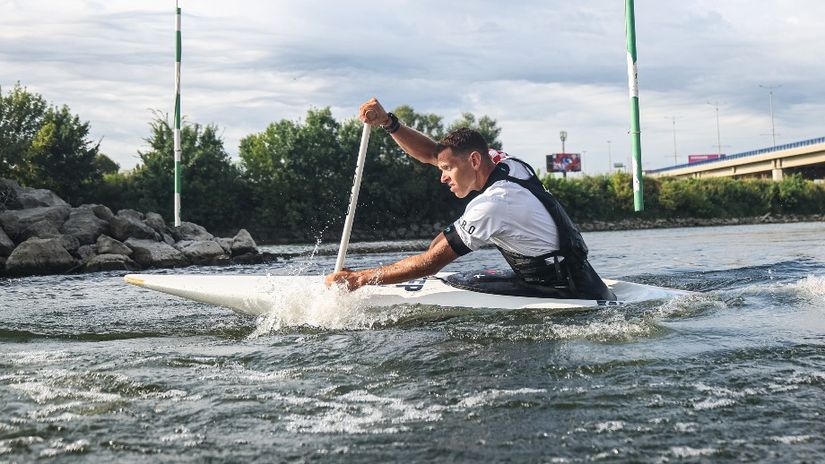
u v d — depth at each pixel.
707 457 1.65
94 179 34.16
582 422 1.92
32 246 11.34
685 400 2.08
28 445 1.84
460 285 4.05
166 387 2.42
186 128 35.78
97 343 3.40
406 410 2.09
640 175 10.26
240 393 2.33
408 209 41.66
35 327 3.99
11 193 17.34
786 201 54.16
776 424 1.86
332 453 1.75
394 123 4.55
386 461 1.68
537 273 3.78
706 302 3.90
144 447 1.82
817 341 2.80
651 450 1.70
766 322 3.28
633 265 7.77
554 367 2.50
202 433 1.92
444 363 2.64
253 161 38.75
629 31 10.16
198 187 34.84
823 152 54.16
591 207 48.12
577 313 3.60
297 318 3.84
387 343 3.04
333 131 40.12
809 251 9.52
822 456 1.63
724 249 10.89
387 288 4.04
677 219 49.16
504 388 2.28
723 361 2.52
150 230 15.35
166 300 5.45
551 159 72.25
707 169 75.94
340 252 4.52
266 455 1.74
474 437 1.83
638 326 3.19
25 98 32.25
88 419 2.06
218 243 15.31
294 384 2.44
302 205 37.84
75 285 7.80
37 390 2.41
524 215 3.58
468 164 3.62
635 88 10.19
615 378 2.34
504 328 3.25
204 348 3.13
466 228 3.56
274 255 16.42
